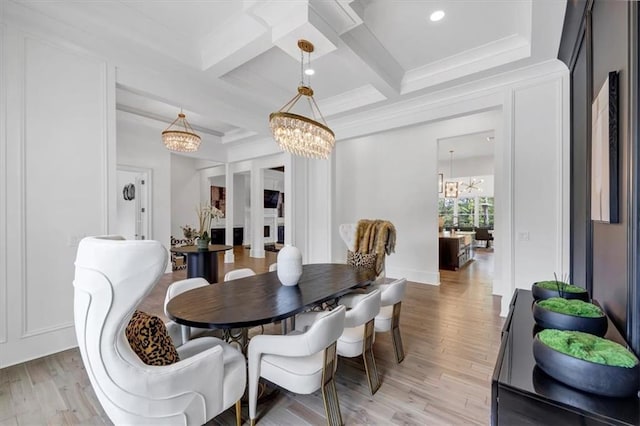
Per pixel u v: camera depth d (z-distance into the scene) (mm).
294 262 2426
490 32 2973
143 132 5938
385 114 4637
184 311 1803
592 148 1882
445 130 5293
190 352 1763
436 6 2592
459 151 8766
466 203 11883
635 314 1169
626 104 1307
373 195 6238
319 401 2004
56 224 2678
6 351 2396
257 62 3576
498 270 4629
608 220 1494
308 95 3100
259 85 4113
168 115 5707
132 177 6617
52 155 2652
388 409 1906
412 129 5699
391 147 5984
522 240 3430
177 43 3133
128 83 3227
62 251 2713
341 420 1768
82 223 2834
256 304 1939
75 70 2787
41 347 2572
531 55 3021
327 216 6047
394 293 2387
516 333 1453
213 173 9914
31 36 2516
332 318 1606
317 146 3047
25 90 2496
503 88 3535
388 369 2402
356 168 6484
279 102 4594
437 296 4543
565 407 917
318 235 6195
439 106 4074
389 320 2443
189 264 4766
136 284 1143
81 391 2066
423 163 5570
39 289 2580
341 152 6707
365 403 1970
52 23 2566
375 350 2748
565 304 1467
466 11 2656
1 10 2350
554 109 3221
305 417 1841
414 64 3596
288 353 1605
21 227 2482
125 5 2623
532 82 3346
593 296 1990
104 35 2766
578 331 1263
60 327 2688
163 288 4918
